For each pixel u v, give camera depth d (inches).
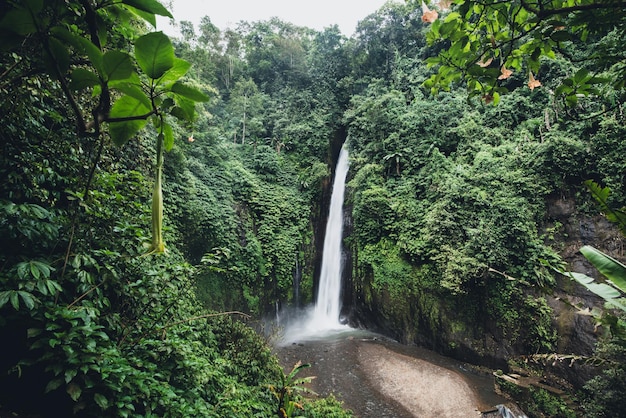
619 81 74.4
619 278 71.0
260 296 528.7
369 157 676.1
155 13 41.5
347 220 673.6
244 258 518.6
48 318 82.0
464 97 631.2
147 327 131.5
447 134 597.6
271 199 637.3
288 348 468.4
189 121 49.6
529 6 64.2
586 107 417.4
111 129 46.3
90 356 80.6
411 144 625.0
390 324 518.3
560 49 74.7
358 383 380.8
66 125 125.3
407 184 577.0
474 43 77.8
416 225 519.2
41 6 36.0
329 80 917.2
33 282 77.2
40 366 84.9
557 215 413.7
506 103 561.9
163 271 134.4
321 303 660.7
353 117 768.9
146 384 100.5
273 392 216.7
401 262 522.3
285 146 789.2
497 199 440.1
